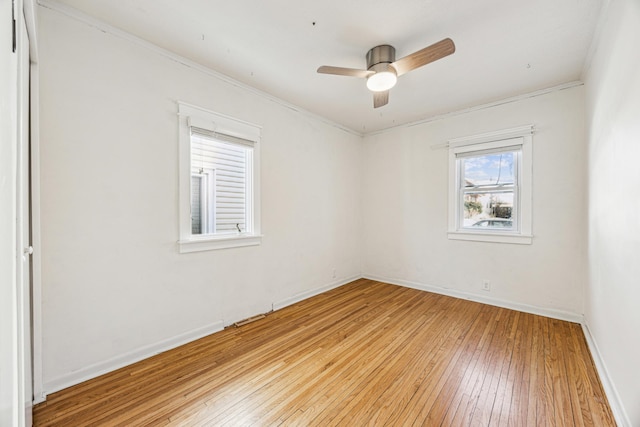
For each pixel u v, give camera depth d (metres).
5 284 0.67
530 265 3.02
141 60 2.11
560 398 1.65
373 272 4.48
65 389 1.74
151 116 2.17
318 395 1.70
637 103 1.32
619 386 1.53
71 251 1.80
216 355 2.16
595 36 2.02
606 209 1.86
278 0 1.71
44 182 1.70
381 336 2.47
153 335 2.17
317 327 2.67
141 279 2.11
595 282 2.18
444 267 3.68
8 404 0.68
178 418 1.51
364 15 1.84
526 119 3.02
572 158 2.76
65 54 1.77
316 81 2.77
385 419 1.50
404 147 4.08
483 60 2.37
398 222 4.16
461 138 3.49
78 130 1.82
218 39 2.11
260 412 1.56
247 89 2.85
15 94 0.82
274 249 3.16
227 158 2.79
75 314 1.81
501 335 2.48
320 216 3.80
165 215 2.25
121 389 1.74
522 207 3.06
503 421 1.48
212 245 2.55
